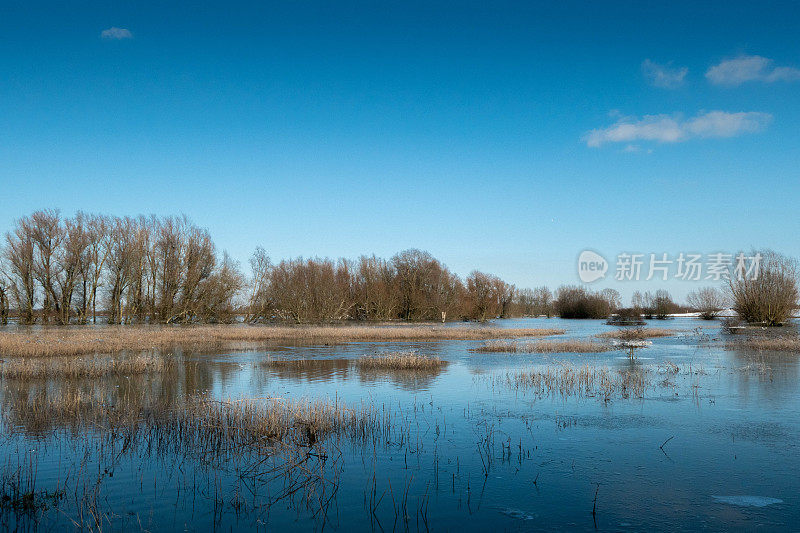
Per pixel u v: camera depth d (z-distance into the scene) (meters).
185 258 55.41
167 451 11.00
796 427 12.87
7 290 50.78
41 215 50.97
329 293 64.56
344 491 8.91
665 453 10.88
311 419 12.69
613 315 80.19
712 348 32.84
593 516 7.88
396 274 77.31
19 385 19.02
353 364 25.50
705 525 7.56
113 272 53.94
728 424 13.18
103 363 23.56
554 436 12.18
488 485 9.15
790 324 54.81
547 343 34.25
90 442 11.57
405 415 14.34
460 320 81.94
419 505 8.31
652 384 18.98
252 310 65.50
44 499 8.50
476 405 15.64
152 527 7.54
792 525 7.54
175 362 26.14
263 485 9.20
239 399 15.02
